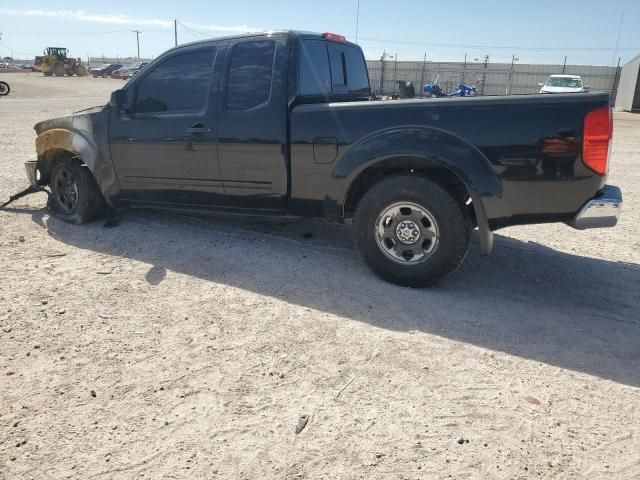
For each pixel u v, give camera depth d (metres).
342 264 4.74
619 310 4.03
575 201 3.75
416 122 3.96
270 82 4.54
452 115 3.86
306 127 4.36
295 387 2.93
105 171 5.44
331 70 5.15
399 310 3.87
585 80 38.09
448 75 40.56
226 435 2.55
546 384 3.01
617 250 5.44
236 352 3.28
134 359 3.19
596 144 3.61
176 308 3.86
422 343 3.42
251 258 4.85
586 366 3.21
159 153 5.11
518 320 3.80
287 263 4.74
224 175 4.84
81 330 3.52
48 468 2.34
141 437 2.53
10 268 4.55
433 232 4.04
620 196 3.80
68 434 2.54
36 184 6.12
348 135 4.20
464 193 4.28
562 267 4.89
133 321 3.66
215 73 4.78
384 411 2.73
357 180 4.42
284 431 2.58
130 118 5.19
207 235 5.46
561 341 3.51
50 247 5.11
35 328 3.53
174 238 5.36
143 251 5.01
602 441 2.55
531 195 3.80
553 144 3.67
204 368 3.10
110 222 5.77
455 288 4.33
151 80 5.10
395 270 4.21
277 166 4.56
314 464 2.37
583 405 2.83
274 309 3.86
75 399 2.80
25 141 12.06
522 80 39.47
